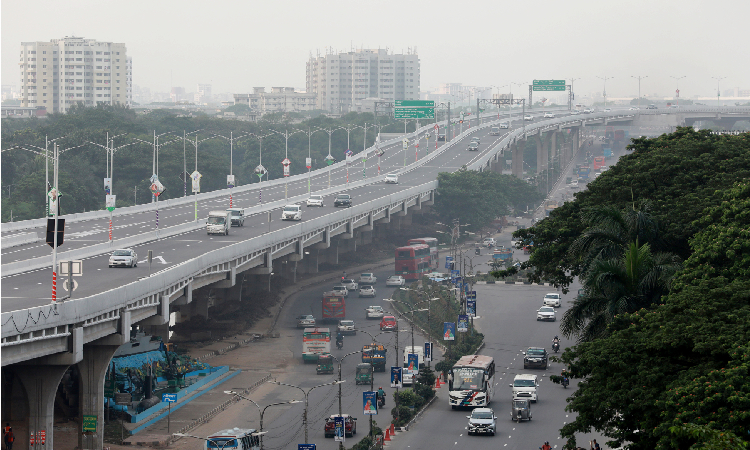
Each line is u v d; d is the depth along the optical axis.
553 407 96.94
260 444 77.56
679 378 47.28
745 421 41.97
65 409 91.88
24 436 77.50
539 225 81.69
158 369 106.31
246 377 114.88
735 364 45.09
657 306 57.47
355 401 103.31
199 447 85.19
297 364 123.19
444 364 114.81
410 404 96.12
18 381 77.38
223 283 125.50
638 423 49.88
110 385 95.19
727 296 51.91
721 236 59.28
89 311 77.88
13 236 129.00
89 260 116.62
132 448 84.44
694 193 75.06
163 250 126.00
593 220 67.44
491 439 84.44
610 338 54.91
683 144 85.50
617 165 86.62
